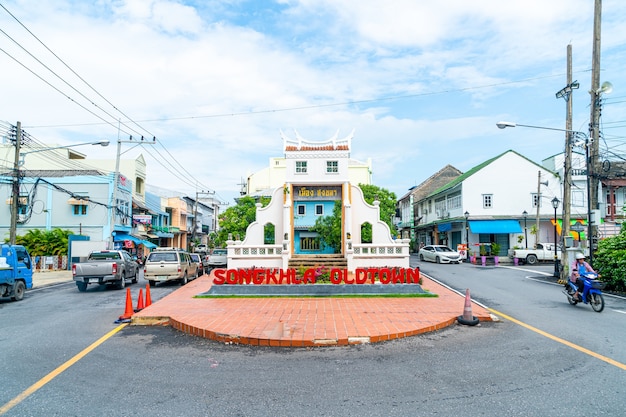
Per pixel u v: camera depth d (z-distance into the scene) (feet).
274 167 150.00
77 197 94.68
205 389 19.53
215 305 41.24
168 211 167.43
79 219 109.40
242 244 66.74
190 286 61.16
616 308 40.22
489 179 115.55
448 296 46.83
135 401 18.11
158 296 53.57
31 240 99.09
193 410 17.12
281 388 19.60
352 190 68.28
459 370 21.85
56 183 109.91
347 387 19.61
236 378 21.08
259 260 62.34
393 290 46.75
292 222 67.41
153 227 142.20
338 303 41.98
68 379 21.04
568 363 22.74
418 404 17.44
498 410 16.71
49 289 63.41
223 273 48.70
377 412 16.71
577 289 40.75
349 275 57.98
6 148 125.18
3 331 32.58
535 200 114.52
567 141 61.46
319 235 69.05
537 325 32.53
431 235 152.05
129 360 24.36
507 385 19.53
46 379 21.03
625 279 49.70
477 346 26.63
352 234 67.87
